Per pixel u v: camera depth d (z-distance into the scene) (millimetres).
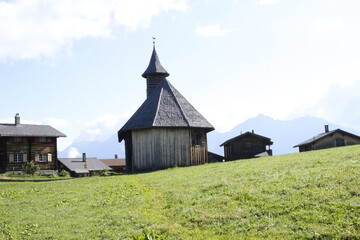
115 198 17891
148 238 10695
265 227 11281
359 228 10188
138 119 35500
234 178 18828
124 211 14992
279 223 11414
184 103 38250
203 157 37094
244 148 58094
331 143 57375
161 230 12188
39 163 60156
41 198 20031
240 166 23969
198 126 35938
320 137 56750
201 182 19062
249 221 11977
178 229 12164
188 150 35156
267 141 58719
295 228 10867
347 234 9945
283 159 24641
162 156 34031
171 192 17500
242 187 16172
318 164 19188
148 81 44312
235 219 12359
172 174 25281
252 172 19797
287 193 14102
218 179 19203
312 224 10922
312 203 12500
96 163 79062
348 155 20438
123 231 12453
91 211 15680
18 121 61844
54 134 61594
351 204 11750
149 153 34312
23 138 59219
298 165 19891
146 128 34625
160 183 20984
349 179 14383
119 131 39031
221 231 11555
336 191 13297
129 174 31016
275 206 12828
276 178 17000
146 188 19781
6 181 32875
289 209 12359
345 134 57562
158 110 35531
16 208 17594
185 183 19562
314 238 10094
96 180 27375
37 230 13477
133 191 19375
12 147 58062
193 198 15648
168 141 34469
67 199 18812
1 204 18891
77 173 70625
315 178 15562
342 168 16703
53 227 13742
